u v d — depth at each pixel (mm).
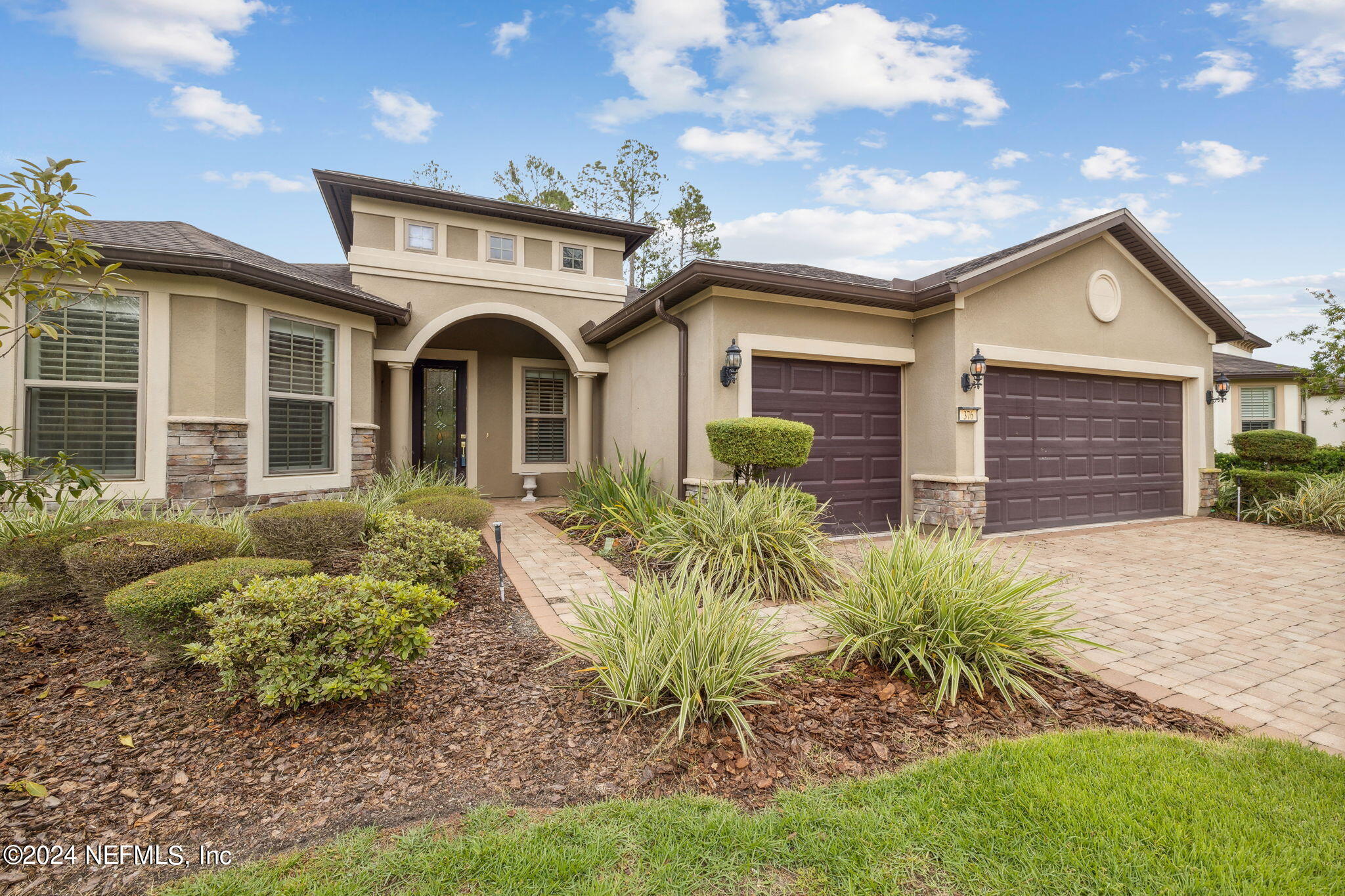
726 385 6883
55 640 3611
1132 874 1817
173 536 4051
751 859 1910
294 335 7164
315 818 2123
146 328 5961
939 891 1773
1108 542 7469
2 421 5523
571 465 11695
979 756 2490
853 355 7602
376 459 10023
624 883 1800
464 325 11000
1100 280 8703
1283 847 1914
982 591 3436
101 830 2047
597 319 10680
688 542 5340
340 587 2998
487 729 2721
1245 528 8539
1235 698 3154
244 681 3010
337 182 8797
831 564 4902
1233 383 16766
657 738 2637
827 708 2969
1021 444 8188
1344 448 10523
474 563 4465
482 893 1746
